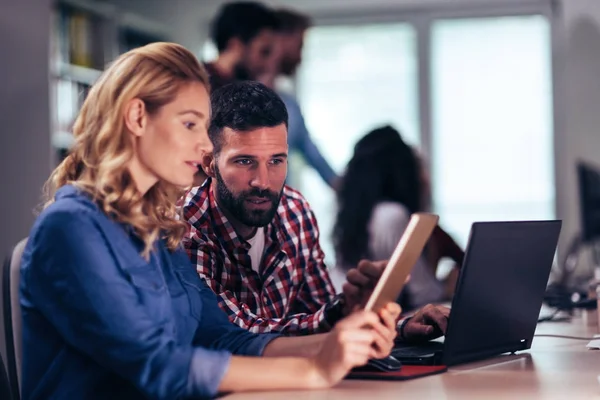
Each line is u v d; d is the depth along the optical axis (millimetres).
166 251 1859
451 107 6438
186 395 1581
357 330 1581
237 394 1563
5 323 1927
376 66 6484
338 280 3564
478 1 6246
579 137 6062
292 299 2363
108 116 1678
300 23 4109
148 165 1702
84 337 1594
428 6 6301
